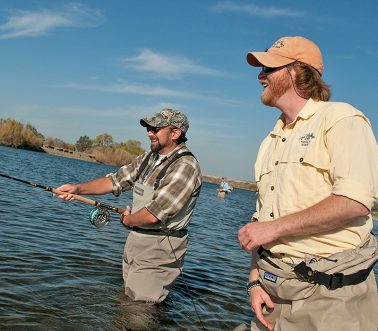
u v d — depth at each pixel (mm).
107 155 93438
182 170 5047
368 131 2320
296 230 2297
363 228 2379
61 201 13305
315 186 2385
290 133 2611
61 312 4289
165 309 4871
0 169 23844
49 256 6207
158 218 4930
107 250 7191
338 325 2299
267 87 2674
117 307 4652
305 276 2391
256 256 2873
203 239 10523
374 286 2426
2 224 8078
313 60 2578
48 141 99375
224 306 5301
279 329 2564
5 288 4660
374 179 2217
